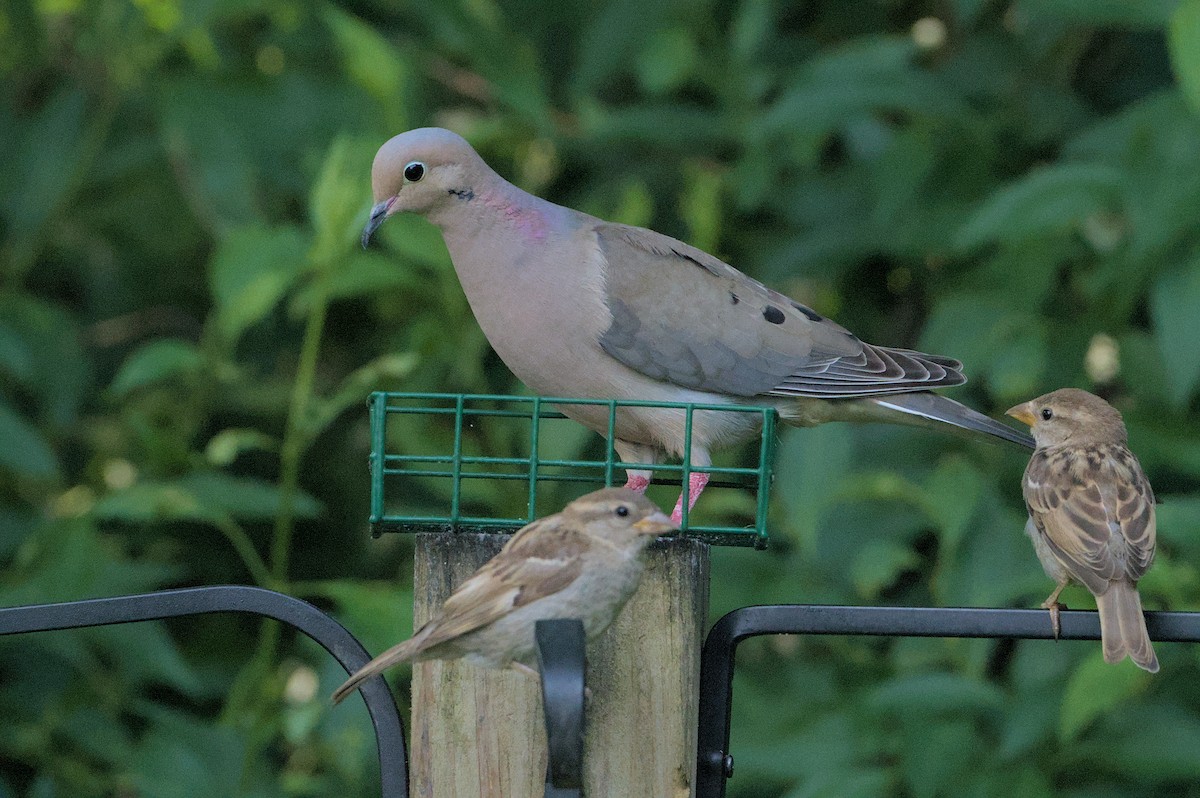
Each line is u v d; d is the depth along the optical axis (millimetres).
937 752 10586
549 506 11656
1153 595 10703
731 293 10008
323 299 10906
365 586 10883
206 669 13250
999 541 11188
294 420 10883
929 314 13188
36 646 11766
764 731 11156
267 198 13875
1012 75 12977
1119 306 11672
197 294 14453
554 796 6188
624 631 6957
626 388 9797
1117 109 13203
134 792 12141
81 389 13156
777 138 12969
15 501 13344
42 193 13250
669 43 12758
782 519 11727
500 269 9680
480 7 12430
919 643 11312
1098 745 10586
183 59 13539
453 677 6930
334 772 11812
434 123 13625
